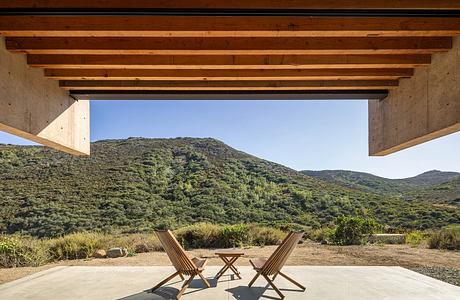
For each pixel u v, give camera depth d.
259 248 10.13
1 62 2.87
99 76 3.65
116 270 5.96
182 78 3.68
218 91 4.16
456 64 2.88
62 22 2.56
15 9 2.33
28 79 3.30
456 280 5.66
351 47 2.95
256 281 5.01
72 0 2.33
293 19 2.57
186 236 10.95
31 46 2.93
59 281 5.09
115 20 2.55
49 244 9.34
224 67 3.31
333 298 4.13
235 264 7.36
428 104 3.30
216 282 4.94
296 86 3.89
